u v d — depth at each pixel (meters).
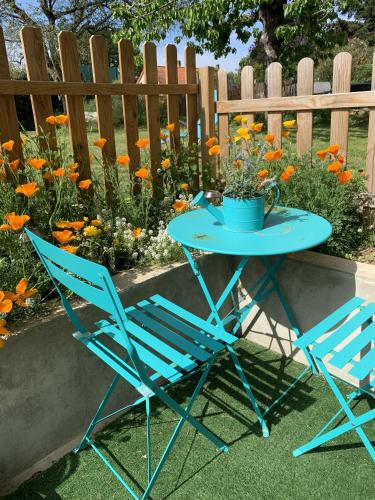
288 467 1.93
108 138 2.96
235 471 1.93
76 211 2.71
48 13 23.20
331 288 2.46
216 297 2.95
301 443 2.07
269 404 2.36
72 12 24.27
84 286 1.56
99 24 24.83
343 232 2.74
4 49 2.35
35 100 2.55
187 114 3.54
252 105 3.38
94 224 2.46
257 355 2.87
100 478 1.95
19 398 1.93
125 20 11.68
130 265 2.68
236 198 2.16
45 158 2.58
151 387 1.63
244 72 3.40
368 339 1.88
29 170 2.52
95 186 3.00
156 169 3.30
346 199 2.75
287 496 1.79
